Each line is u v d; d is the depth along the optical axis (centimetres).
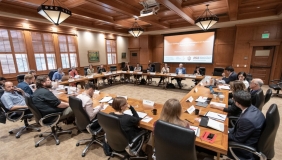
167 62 920
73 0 397
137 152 162
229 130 167
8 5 416
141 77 805
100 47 853
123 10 436
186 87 628
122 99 171
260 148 129
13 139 249
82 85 544
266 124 124
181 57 862
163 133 107
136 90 586
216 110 211
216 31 735
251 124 133
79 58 752
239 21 604
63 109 246
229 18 570
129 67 780
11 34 520
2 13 419
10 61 528
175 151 105
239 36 654
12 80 536
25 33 549
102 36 858
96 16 538
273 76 617
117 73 681
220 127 159
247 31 633
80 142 234
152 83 717
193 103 244
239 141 139
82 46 760
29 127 272
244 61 659
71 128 285
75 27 682
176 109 130
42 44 607
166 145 107
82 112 189
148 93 541
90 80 573
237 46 664
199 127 162
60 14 307
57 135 259
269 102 415
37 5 404
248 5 467
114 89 606
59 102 238
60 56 674
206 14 495
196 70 605
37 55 595
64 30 670
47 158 203
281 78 606
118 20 617
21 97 275
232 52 714
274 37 585
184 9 465
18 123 309
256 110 143
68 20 579
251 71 663
